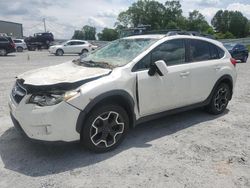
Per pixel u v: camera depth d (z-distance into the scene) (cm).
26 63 1925
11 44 2773
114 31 9206
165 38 538
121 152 464
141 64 492
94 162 430
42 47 4234
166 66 508
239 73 1409
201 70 584
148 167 419
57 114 401
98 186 371
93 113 433
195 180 388
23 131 423
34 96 410
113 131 465
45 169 409
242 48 2098
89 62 521
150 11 9144
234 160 445
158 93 510
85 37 9988
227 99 674
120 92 451
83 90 416
